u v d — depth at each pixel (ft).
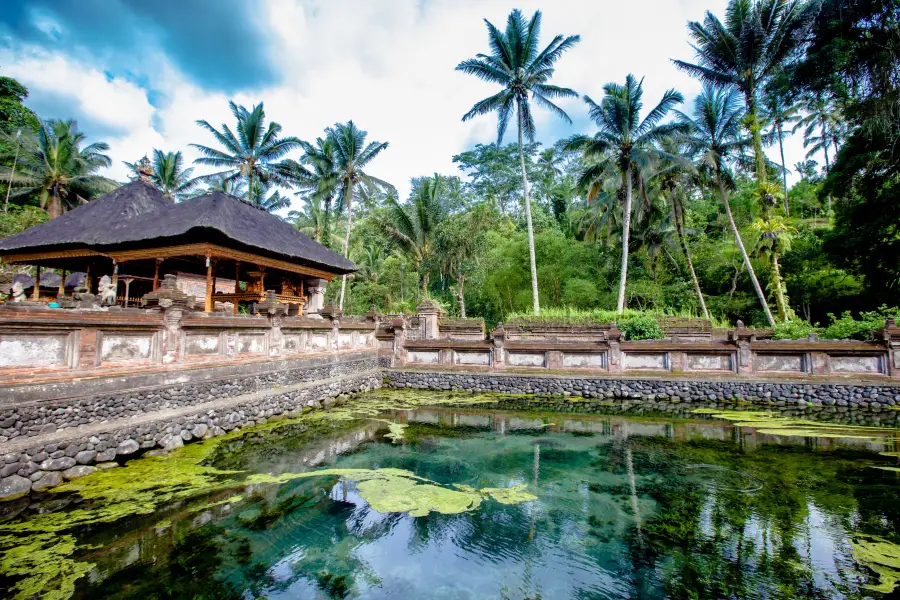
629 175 67.10
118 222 40.81
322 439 27.14
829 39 53.01
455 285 101.04
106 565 12.93
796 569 12.48
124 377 21.88
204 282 57.98
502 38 67.82
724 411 34.83
